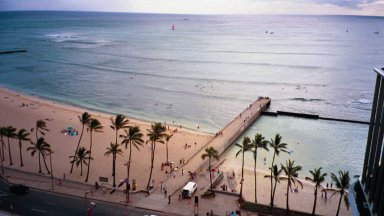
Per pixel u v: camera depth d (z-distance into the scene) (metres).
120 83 187.12
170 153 95.06
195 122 127.94
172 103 152.00
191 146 100.44
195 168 83.12
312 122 128.62
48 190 68.69
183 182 75.50
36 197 65.81
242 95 165.75
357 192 36.06
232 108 145.50
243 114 130.00
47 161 86.50
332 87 181.38
